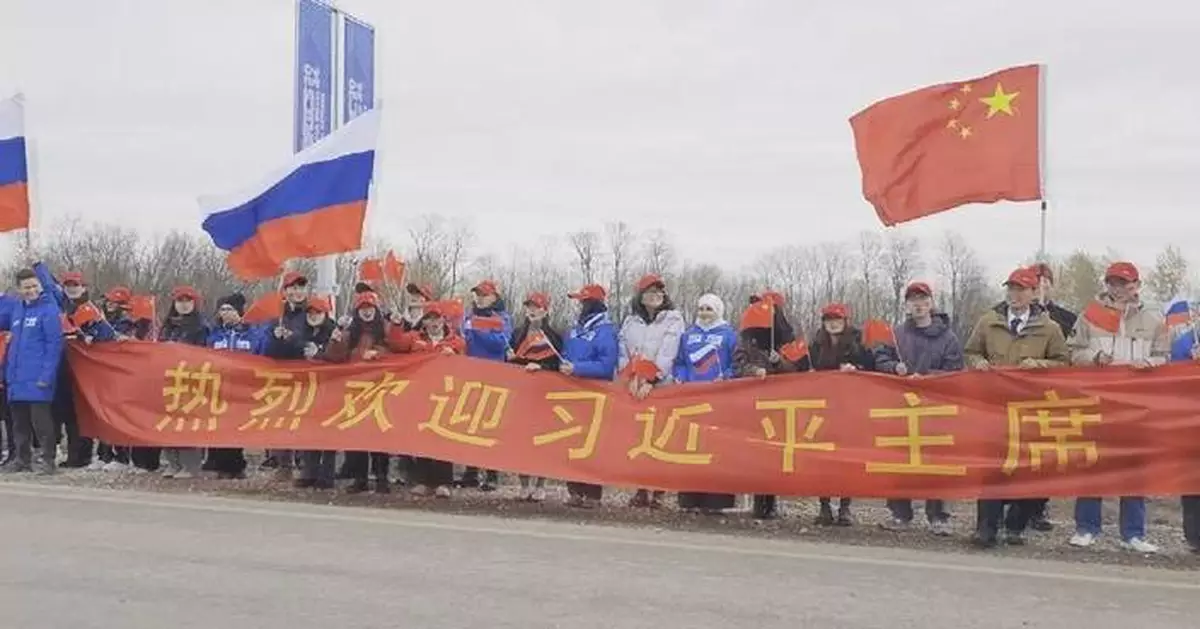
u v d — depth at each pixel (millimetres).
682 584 6656
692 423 9133
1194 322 9102
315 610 5949
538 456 9414
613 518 9109
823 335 9633
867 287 71062
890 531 8844
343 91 16703
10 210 11727
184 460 11242
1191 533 8148
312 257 11102
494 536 8078
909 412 8617
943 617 6012
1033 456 8281
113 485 10438
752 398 9047
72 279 12547
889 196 9648
